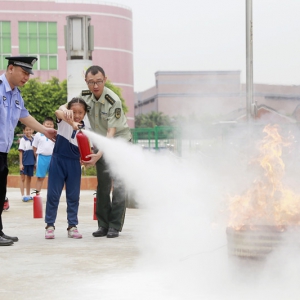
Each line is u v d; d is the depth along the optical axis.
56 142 7.08
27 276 4.86
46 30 60.16
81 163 6.86
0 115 6.44
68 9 60.50
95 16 61.94
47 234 7.00
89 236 7.22
